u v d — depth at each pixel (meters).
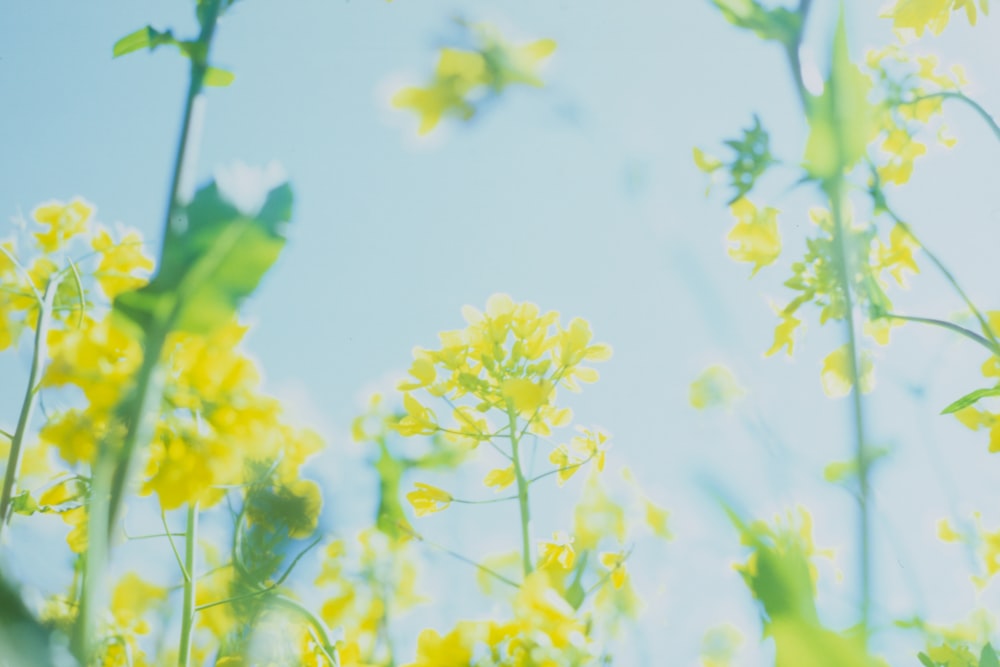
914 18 0.66
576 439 0.78
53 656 0.12
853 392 0.18
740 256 0.46
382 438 0.78
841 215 0.21
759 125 0.44
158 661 0.52
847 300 0.20
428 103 0.18
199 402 0.42
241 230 0.20
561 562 0.67
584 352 0.83
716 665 0.30
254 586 0.43
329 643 0.55
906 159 0.73
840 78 0.22
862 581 0.15
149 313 0.19
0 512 0.47
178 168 0.21
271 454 0.43
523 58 0.18
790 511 0.14
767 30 0.23
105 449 0.17
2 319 0.73
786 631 0.13
